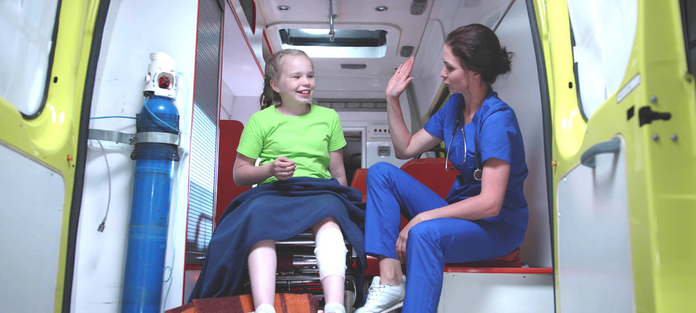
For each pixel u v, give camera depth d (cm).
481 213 162
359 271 172
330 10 374
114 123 204
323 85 523
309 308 152
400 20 402
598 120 129
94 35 195
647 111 97
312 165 190
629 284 104
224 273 156
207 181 255
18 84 156
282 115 197
